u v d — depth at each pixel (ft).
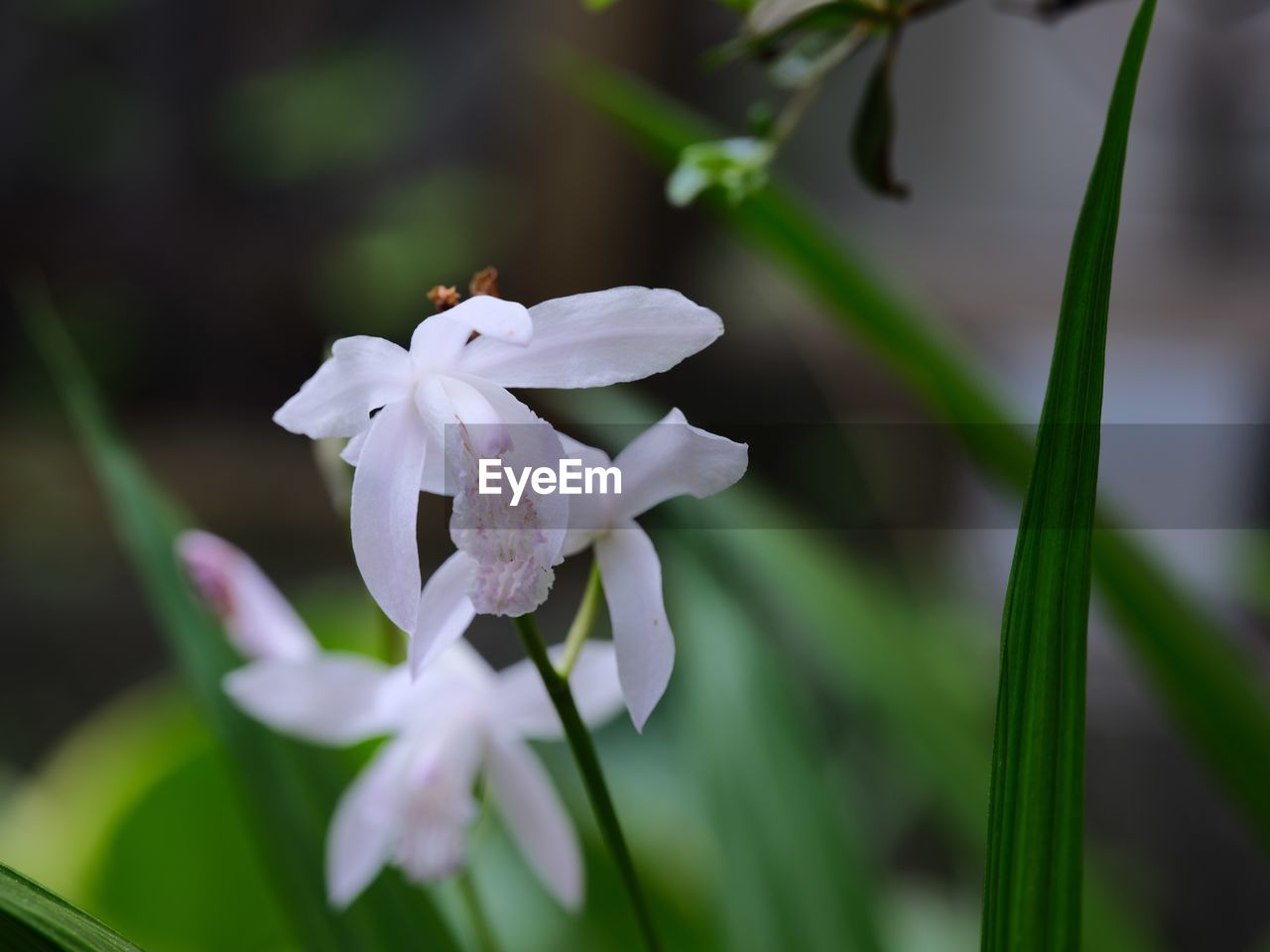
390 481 1.17
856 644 1.71
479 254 6.64
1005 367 5.60
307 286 7.20
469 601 1.18
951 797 1.65
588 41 5.59
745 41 1.38
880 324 1.59
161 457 6.29
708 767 1.59
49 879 2.26
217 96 7.38
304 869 1.42
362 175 7.22
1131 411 5.16
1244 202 5.97
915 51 6.73
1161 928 3.84
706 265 5.93
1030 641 1.12
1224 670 1.54
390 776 1.42
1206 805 4.29
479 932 1.40
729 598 1.69
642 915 1.19
